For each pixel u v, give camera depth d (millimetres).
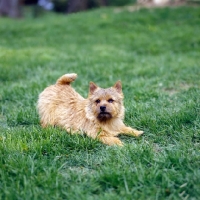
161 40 17312
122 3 42031
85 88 10203
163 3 25438
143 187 4715
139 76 11578
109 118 6465
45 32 20031
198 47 15859
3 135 6562
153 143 6371
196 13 21703
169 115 7207
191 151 5695
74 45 16844
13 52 14711
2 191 4664
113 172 4945
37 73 12000
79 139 6191
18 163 5297
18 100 9312
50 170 5090
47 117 7020
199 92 8930
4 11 31719
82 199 4418
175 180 4801
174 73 11555
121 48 16297
